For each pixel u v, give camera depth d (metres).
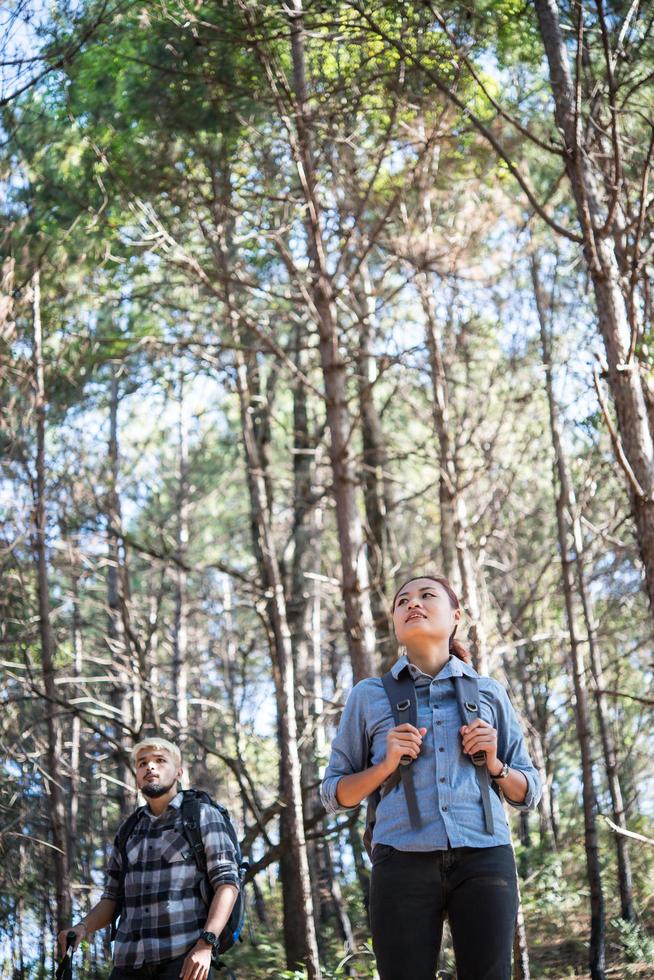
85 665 17.36
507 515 14.36
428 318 10.91
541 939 13.10
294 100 9.17
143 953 4.02
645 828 16.30
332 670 21.42
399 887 2.89
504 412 11.43
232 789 20.70
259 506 11.19
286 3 8.73
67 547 11.76
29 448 11.97
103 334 12.66
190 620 24.33
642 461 5.55
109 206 10.67
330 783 3.07
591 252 5.73
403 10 7.98
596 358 5.04
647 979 10.52
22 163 10.01
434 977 2.85
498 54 9.14
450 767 2.98
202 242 11.45
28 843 11.19
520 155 10.30
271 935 15.50
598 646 14.58
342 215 10.37
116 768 14.76
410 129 9.45
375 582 9.52
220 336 12.08
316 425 17.16
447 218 10.84
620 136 7.39
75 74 9.16
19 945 10.87
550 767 15.99
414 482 19.50
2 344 10.71
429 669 3.19
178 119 9.67
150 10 8.48
